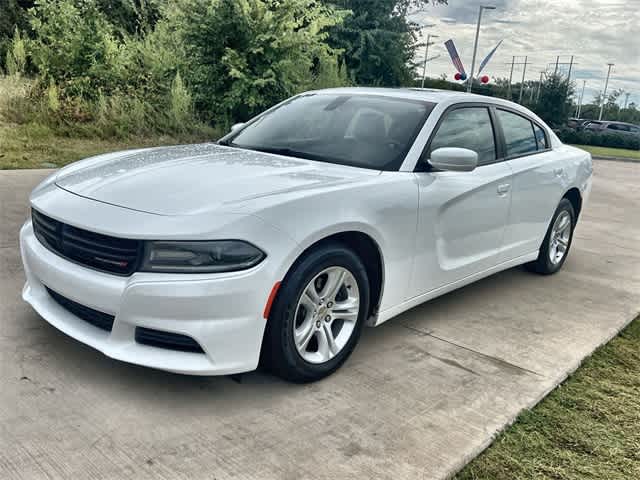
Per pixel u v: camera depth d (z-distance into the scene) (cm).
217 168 317
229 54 1226
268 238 259
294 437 252
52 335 321
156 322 250
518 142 466
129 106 1237
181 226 251
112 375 287
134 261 253
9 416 246
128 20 1752
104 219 261
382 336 370
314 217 277
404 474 235
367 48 2053
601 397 318
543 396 310
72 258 273
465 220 384
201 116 1341
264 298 260
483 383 318
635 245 719
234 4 1238
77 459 224
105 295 255
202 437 246
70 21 1297
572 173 523
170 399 272
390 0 2100
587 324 425
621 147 3572
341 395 291
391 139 364
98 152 999
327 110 405
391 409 283
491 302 456
